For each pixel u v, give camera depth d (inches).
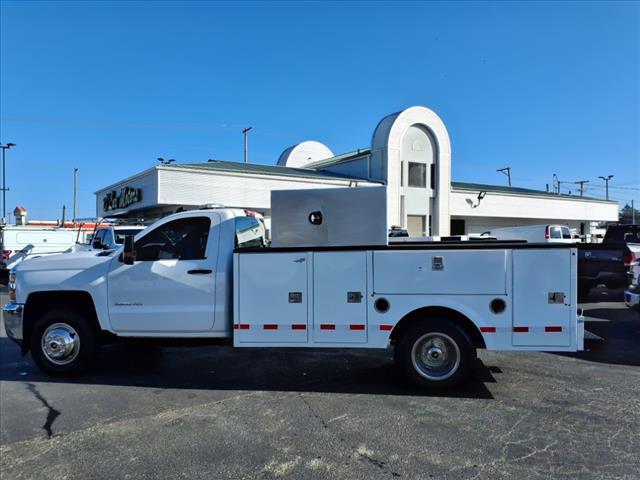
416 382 219.3
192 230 245.3
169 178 944.3
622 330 362.0
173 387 230.5
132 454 157.9
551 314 209.0
